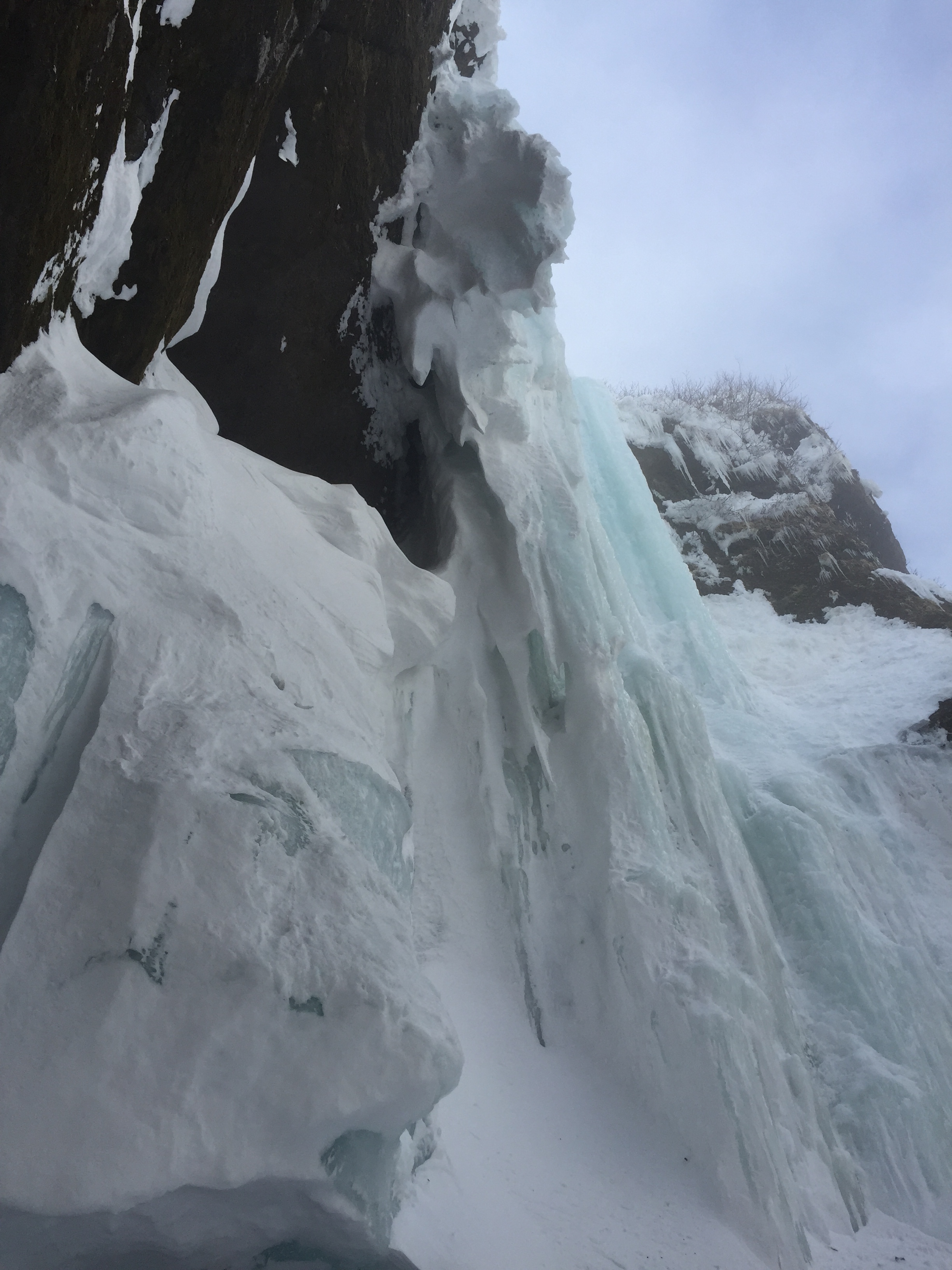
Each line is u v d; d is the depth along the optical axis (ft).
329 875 13.99
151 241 19.33
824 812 31.76
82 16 14.26
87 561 15.02
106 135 16.24
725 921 24.64
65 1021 11.59
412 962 13.96
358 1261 13.44
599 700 25.48
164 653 15.19
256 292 26.55
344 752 16.31
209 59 18.98
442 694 25.44
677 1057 20.84
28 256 15.17
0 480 14.55
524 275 27.35
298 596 18.39
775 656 48.91
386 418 29.22
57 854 12.70
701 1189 19.52
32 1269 11.16
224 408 26.86
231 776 14.17
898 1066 26.03
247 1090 11.98
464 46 31.96
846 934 28.04
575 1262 16.39
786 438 66.59
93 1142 11.02
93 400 16.78
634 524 44.29
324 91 26.07
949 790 38.04
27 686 13.64
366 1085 12.44
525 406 29.43
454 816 24.16
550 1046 21.84
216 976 12.32
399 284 28.09
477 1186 17.17
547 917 23.52
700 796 26.58
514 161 27.66
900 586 53.42
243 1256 12.71
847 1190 22.38
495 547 26.96
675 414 62.44
